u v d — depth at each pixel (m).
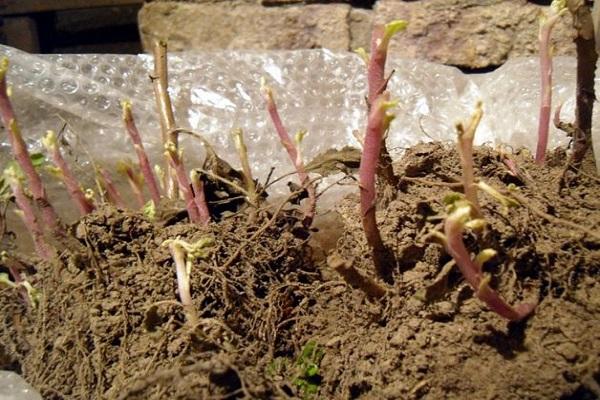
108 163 0.49
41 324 0.35
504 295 0.30
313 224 0.39
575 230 0.32
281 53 0.55
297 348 0.35
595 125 0.45
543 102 0.36
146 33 0.68
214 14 0.65
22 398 0.34
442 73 0.55
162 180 0.41
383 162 0.34
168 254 0.34
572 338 0.29
